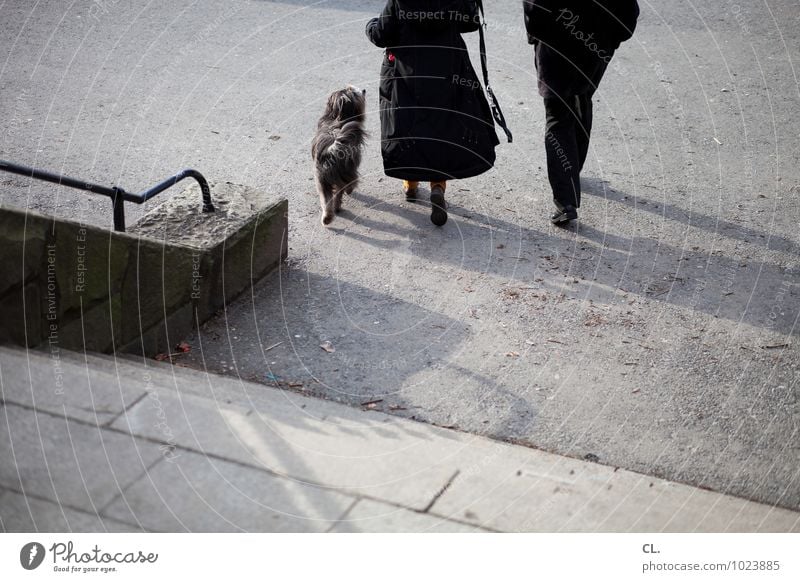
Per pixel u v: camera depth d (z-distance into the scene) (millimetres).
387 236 5922
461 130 5625
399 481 3258
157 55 9109
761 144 7438
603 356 4664
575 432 4031
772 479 3709
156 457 3186
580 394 4336
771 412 4199
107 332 4367
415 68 5535
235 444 3350
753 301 5219
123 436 3279
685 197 6527
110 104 7891
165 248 4547
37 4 10516
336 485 3182
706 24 10430
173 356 4605
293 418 3664
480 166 5711
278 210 5355
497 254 5723
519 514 3123
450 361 4605
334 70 8828
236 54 9211
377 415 3883
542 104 8164
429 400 4266
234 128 7520
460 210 6289
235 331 4859
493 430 4035
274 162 6957
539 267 5578
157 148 7082
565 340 4812
